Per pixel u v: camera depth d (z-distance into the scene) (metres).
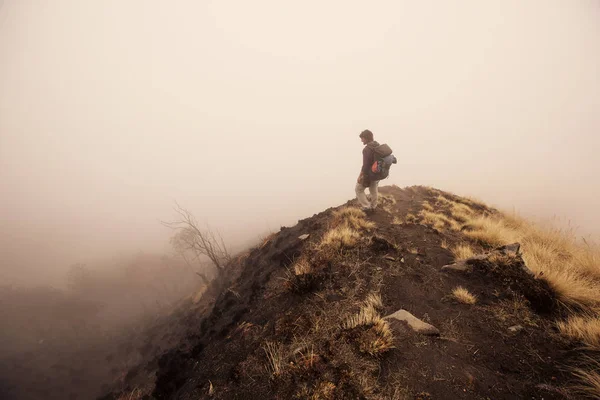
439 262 4.61
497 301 3.51
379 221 6.64
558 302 3.42
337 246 5.11
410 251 4.93
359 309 3.48
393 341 2.87
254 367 3.08
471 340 2.93
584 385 2.27
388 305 3.59
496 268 3.95
